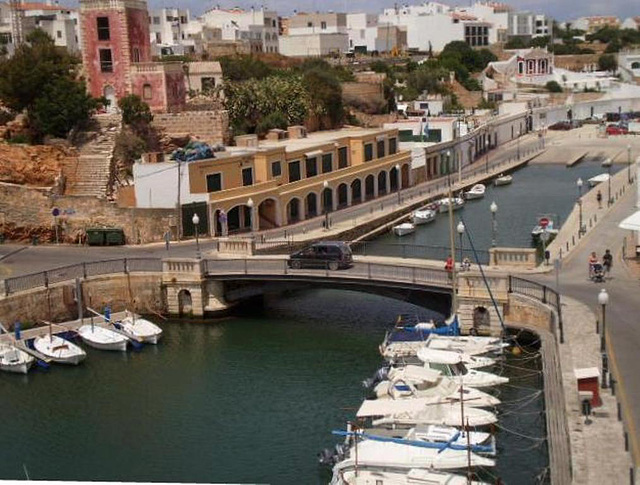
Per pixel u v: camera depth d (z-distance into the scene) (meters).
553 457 31.17
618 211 78.12
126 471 37.22
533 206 99.44
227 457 37.97
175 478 36.34
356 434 34.38
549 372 39.47
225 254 65.12
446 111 163.88
